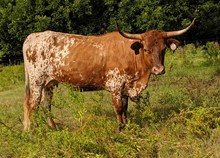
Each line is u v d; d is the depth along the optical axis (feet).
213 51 55.06
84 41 25.98
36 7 70.95
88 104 24.86
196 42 75.97
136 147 21.08
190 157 19.89
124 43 25.09
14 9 72.18
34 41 26.84
